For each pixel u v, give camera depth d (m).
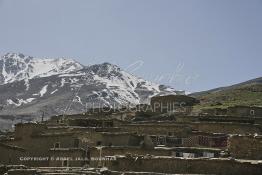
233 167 61.03
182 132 87.31
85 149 80.62
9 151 83.00
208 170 61.94
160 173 61.53
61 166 81.19
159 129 89.25
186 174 61.50
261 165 60.34
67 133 86.38
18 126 90.62
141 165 65.81
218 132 89.31
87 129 92.12
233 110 105.00
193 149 75.44
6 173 68.50
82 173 64.62
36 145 87.56
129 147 76.25
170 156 70.31
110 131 91.75
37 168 74.12
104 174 63.78
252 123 94.69
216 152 75.06
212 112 110.56
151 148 75.75
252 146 68.31
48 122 112.50
